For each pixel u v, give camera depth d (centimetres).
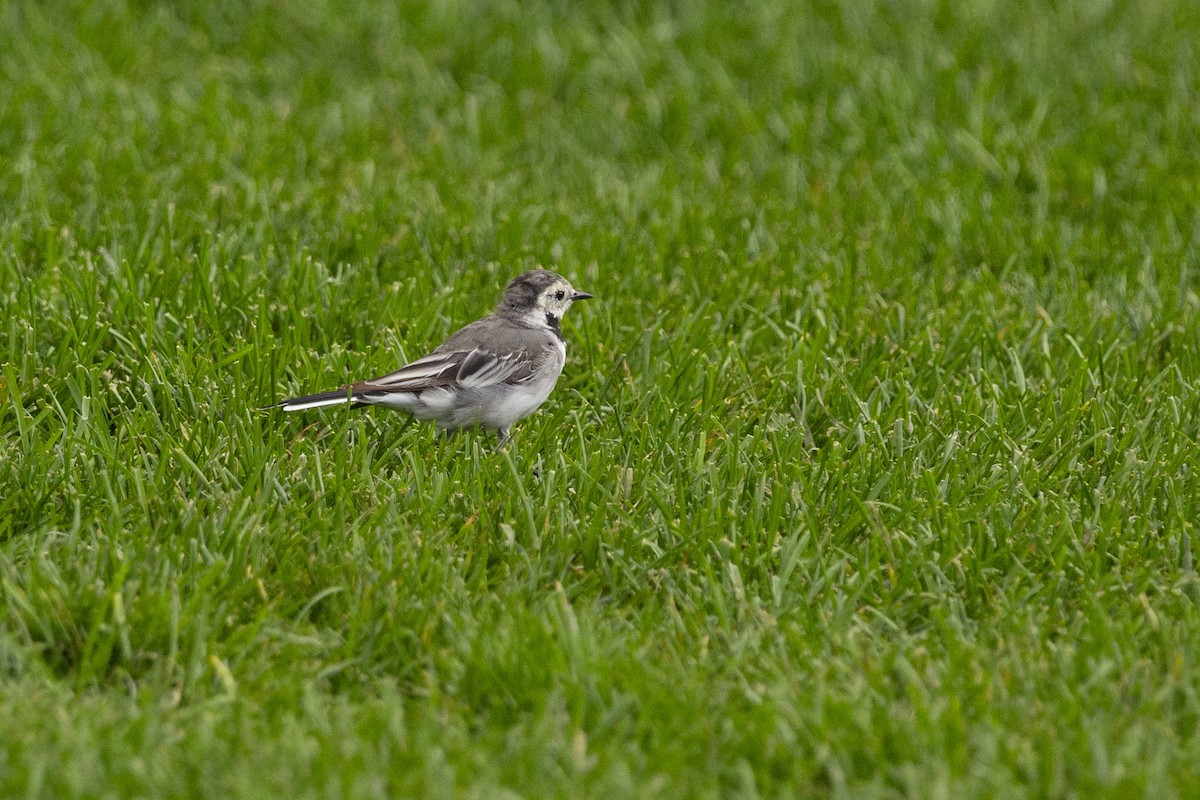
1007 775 741
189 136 1742
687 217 1579
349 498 988
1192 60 2078
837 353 1290
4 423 1084
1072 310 1391
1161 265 1511
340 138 1827
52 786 709
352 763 728
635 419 1127
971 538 998
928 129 1864
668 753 755
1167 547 997
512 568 947
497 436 1154
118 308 1227
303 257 1350
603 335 1299
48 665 838
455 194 1634
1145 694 823
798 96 1997
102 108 1798
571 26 2166
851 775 755
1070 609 945
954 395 1205
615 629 888
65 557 905
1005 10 2227
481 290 1401
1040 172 1747
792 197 1708
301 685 816
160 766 724
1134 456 1091
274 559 926
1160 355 1354
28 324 1201
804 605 920
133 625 845
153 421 1084
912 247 1560
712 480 1025
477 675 823
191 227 1472
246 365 1174
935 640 884
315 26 2105
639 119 1931
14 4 2092
